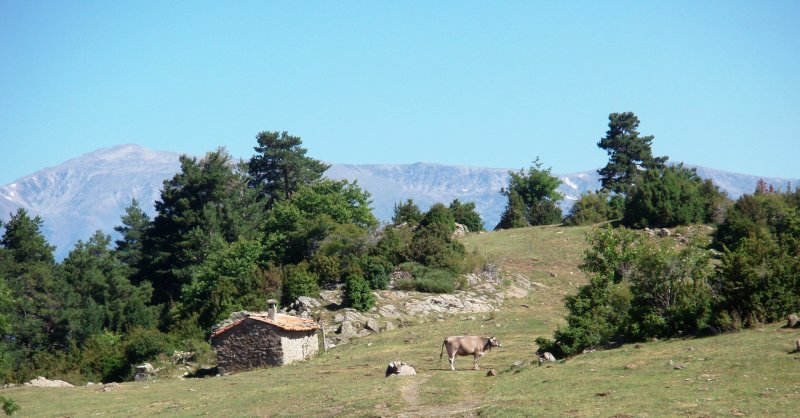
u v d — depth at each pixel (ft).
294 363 166.61
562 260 270.67
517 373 112.16
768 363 88.02
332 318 204.23
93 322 262.06
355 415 94.84
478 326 186.70
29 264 280.10
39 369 219.20
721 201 285.64
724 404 75.10
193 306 248.11
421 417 90.02
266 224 286.25
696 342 107.55
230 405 114.93
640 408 77.77
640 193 286.25
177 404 122.21
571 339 124.57
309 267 240.53
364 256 242.99
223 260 260.62
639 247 148.87
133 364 198.29
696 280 122.72
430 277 234.38
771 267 113.91
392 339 179.93
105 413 119.03
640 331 118.32
